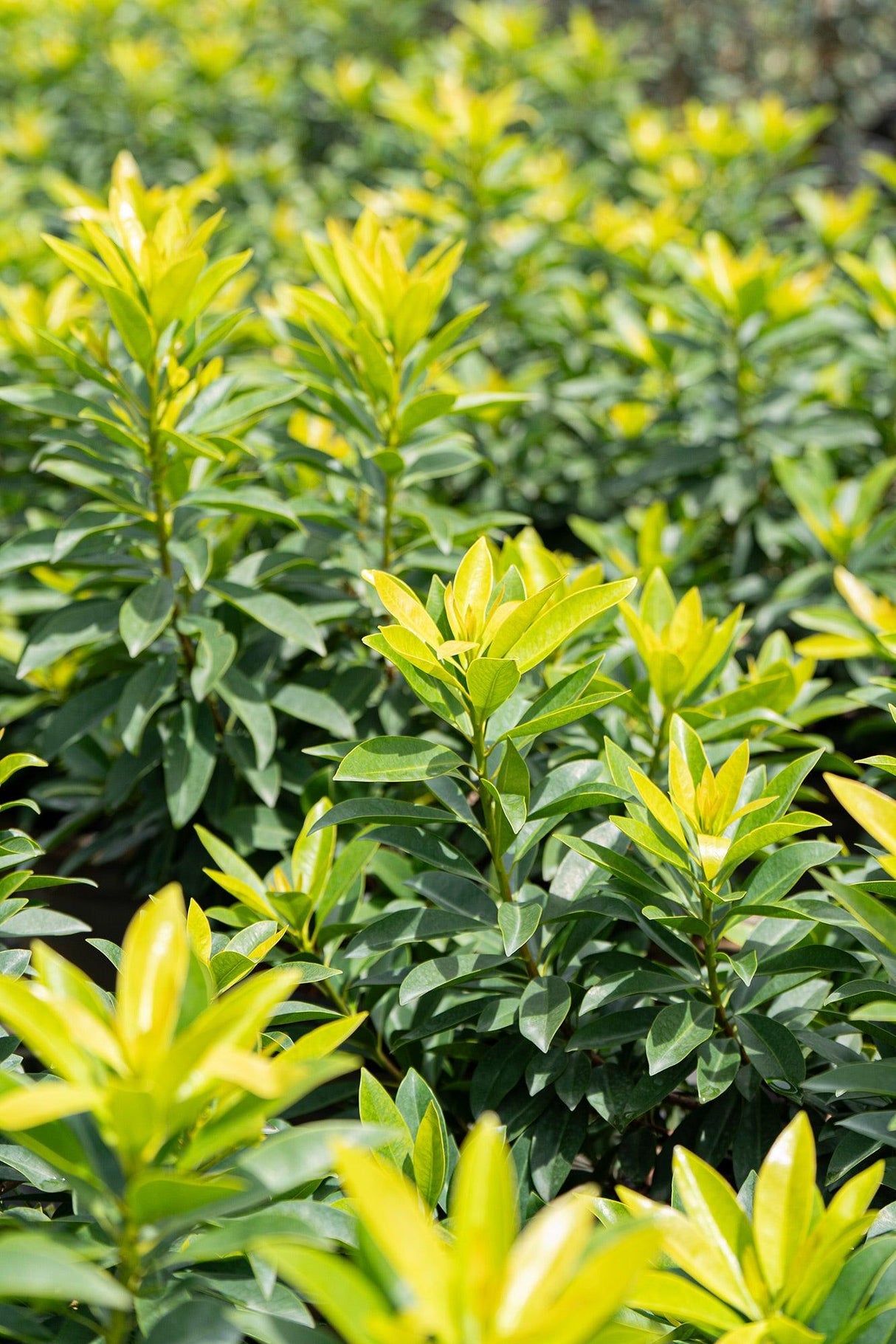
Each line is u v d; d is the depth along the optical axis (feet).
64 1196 6.30
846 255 14.92
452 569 10.00
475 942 7.78
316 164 26.99
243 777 10.68
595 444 15.80
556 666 8.75
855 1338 4.58
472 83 24.54
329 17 28.07
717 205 20.36
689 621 8.50
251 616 9.64
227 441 9.05
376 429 10.05
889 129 33.35
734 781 6.23
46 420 13.39
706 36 32.81
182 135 22.70
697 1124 7.14
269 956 7.85
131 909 11.36
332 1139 4.03
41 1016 4.04
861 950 7.84
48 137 21.39
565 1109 7.18
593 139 24.95
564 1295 3.30
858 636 9.62
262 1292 5.00
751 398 14.46
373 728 10.38
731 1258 4.62
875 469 11.83
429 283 9.20
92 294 14.87
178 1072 3.82
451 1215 5.74
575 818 9.02
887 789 10.08
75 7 24.53
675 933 7.06
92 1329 4.93
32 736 12.22
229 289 14.60
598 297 16.52
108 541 9.50
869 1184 4.70
